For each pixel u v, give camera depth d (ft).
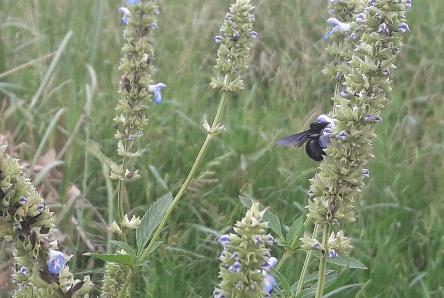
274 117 3.26
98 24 3.35
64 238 2.49
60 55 3.14
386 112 3.33
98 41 3.48
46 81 2.94
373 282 2.50
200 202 2.77
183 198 2.77
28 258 1.77
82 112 2.96
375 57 1.82
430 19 4.18
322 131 1.88
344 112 1.81
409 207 2.90
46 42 3.43
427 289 2.46
